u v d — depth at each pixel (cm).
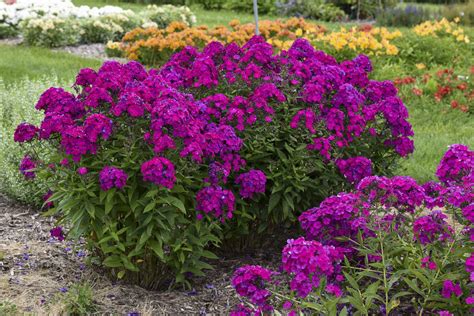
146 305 412
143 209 398
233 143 421
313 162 462
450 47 1294
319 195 485
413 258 395
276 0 2211
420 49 1275
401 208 400
